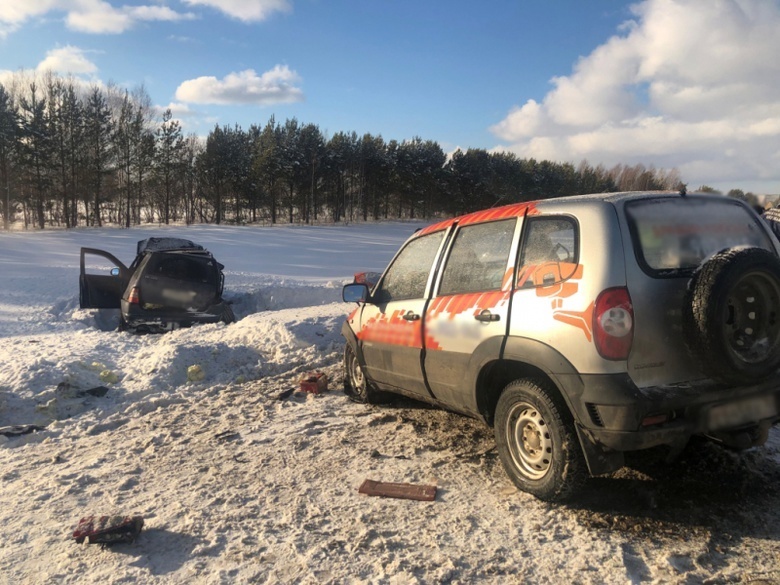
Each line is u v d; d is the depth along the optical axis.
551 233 3.64
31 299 14.87
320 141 76.12
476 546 3.15
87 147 59.91
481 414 4.09
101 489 4.05
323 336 8.55
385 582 2.85
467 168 82.44
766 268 3.07
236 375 7.27
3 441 5.18
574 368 3.24
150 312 9.98
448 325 4.23
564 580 2.82
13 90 60.06
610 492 3.72
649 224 3.40
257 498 3.83
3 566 3.09
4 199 54.44
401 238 54.66
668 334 3.21
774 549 3.02
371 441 4.84
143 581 2.91
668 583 2.76
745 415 3.33
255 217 76.25
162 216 75.69
